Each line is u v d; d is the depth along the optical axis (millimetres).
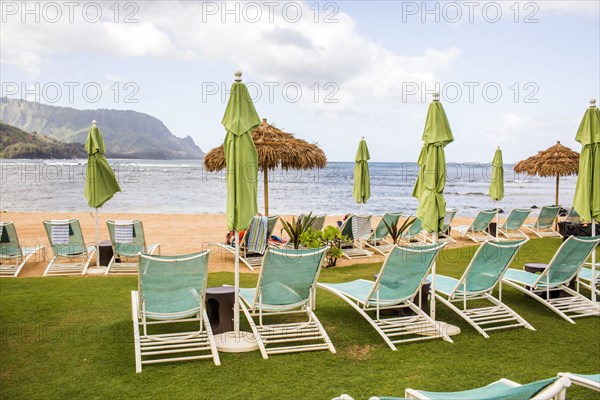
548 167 16922
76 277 8828
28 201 27625
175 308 5242
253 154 5492
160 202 27922
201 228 16422
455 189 42438
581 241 6656
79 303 7023
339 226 12336
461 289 6410
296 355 5227
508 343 5723
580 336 5988
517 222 14797
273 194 35250
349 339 5762
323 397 4234
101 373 4664
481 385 4555
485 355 5332
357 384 4523
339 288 6410
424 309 6719
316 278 5707
